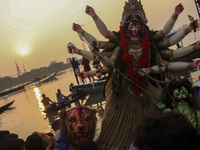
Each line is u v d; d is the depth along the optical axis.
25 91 42.81
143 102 3.84
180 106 2.77
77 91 13.93
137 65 3.85
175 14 3.66
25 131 8.99
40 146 2.65
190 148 0.89
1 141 3.22
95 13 3.74
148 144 0.92
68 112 3.19
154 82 3.90
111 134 3.99
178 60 14.62
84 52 3.89
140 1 3.88
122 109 3.96
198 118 2.62
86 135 3.08
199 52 14.27
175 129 0.91
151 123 0.98
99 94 12.99
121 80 3.88
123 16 3.91
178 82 2.77
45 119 10.45
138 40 3.92
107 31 3.94
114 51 4.01
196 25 3.54
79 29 3.77
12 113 15.79
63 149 2.87
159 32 3.86
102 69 3.97
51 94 21.45
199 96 2.67
